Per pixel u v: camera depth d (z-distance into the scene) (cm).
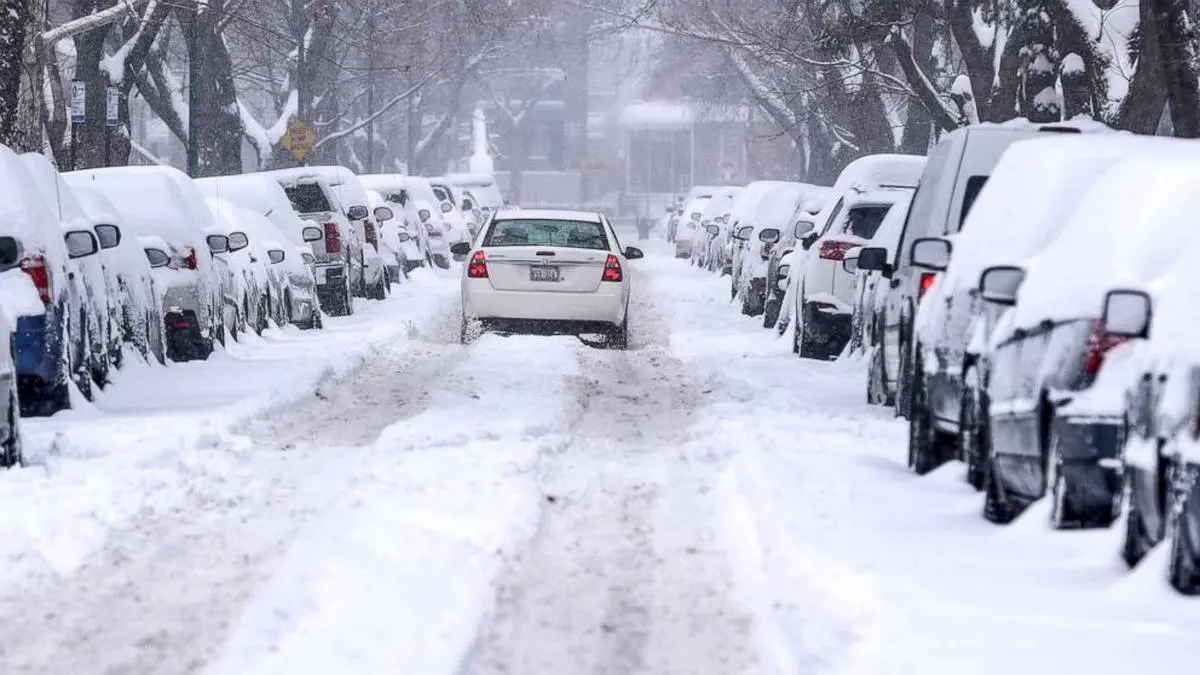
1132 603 1767
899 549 2062
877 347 3834
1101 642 1617
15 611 1880
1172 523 1761
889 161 5347
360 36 13950
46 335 3453
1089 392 2036
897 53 8131
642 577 2045
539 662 1669
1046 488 2133
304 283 6209
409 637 1714
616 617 1852
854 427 3344
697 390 4134
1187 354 1788
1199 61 5703
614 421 3547
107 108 8244
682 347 5416
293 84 14088
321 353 4981
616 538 2280
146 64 11675
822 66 9194
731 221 10269
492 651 1706
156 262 4634
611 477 2766
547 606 1897
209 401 3816
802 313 5016
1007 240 2452
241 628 1761
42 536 2258
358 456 2994
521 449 2964
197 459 2922
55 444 3022
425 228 11288
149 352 4419
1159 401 1814
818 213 6194
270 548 2216
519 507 2422
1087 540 2011
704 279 10381
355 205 7950
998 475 2258
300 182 6888
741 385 4128
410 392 4034
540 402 3709
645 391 4128
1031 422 2141
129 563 2128
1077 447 2030
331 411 3681
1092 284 2088
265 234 6122
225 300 5216
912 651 1590
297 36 13050
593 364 4797
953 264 2703
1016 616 1714
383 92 18612
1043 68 7006
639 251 5656
